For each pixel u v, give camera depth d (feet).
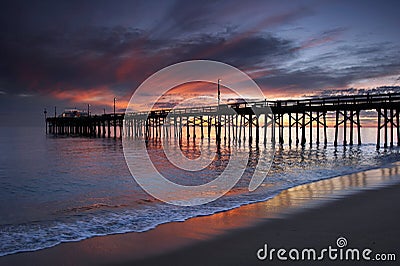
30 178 47.29
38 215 25.55
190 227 19.93
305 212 21.75
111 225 21.35
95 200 31.07
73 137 202.18
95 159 73.82
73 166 61.05
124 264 15.03
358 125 93.25
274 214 21.79
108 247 17.12
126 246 17.15
